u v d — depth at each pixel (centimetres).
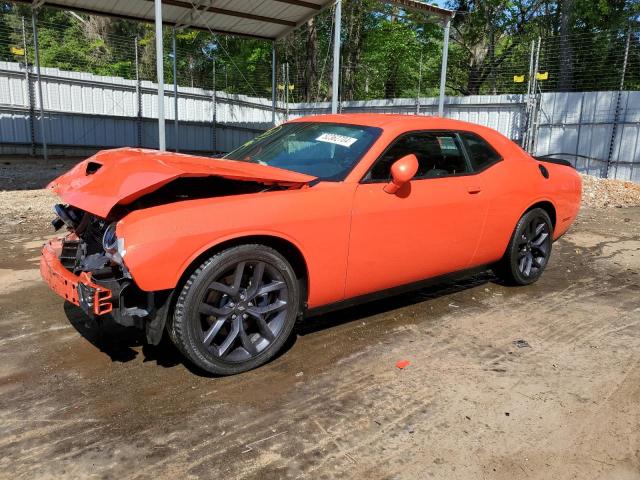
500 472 240
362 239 354
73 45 2614
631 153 1370
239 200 309
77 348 359
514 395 307
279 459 246
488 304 461
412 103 1733
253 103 2198
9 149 1705
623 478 238
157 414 281
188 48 2897
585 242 729
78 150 1819
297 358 348
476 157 441
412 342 378
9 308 429
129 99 1903
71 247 355
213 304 311
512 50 2381
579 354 364
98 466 239
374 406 293
